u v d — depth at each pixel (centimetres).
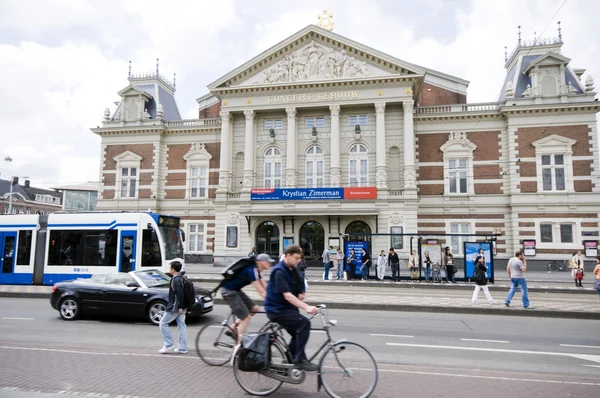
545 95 3325
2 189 8231
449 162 3522
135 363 757
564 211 3228
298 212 3241
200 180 3925
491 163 3441
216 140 3909
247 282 735
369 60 3394
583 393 630
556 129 3294
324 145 3509
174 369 723
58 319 1245
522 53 3581
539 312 1384
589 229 3173
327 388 582
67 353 828
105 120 4056
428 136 3569
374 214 3148
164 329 844
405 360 821
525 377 714
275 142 3578
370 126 3456
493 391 633
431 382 671
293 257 614
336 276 2698
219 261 3412
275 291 601
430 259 2428
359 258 2494
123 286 1217
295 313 603
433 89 4175
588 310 1384
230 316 770
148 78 4294
